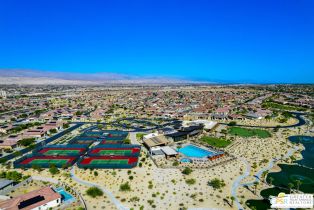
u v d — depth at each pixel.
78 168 145.12
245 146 180.38
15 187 122.56
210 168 142.00
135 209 102.94
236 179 128.38
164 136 194.25
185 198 110.81
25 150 183.88
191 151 174.62
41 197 105.69
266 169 140.88
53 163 150.38
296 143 187.75
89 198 111.75
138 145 181.75
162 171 138.62
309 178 129.75
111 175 133.88
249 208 102.44
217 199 109.62
